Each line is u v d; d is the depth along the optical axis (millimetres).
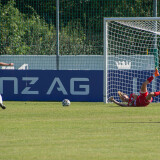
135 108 49438
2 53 71938
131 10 76125
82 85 59719
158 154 25156
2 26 71938
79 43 70625
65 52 70500
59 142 28781
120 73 58312
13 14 73562
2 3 78438
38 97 60875
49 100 60594
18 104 55344
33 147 27281
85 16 74500
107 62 60906
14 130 33656
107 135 31234
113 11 76750
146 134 31562
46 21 80625
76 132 32656
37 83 60875
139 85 58375
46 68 67000
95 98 59406
